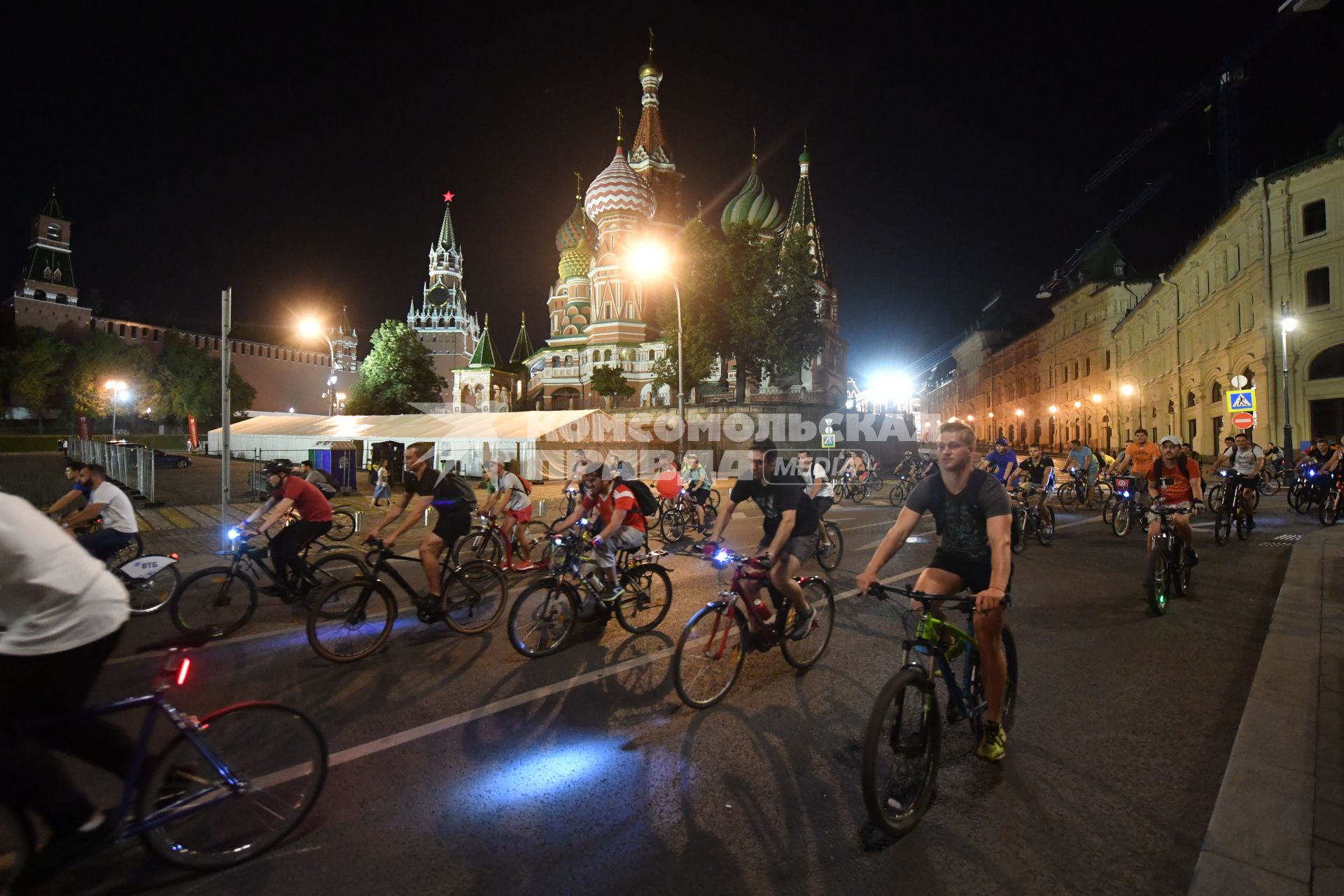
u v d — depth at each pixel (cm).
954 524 373
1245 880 264
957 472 371
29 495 2120
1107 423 5162
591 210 6388
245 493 2320
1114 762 385
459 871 294
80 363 7275
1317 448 1558
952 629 361
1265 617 675
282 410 10169
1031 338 6800
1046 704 466
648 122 7019
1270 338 2805
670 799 350
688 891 278
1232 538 1165
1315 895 254
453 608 648
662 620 683
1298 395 2730
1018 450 6481
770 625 517
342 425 2606
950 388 10325
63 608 270
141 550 1017
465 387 6431
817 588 568
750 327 3944
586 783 367
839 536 955
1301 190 2739
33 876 269
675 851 305
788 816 333
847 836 316
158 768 291
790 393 5531
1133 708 458
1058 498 1830
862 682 515
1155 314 4334
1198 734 418
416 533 1410
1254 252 2920
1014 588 805
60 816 270
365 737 428
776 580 508
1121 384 4953
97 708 281
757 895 275
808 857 301
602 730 434
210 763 303
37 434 6969
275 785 320
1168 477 732
